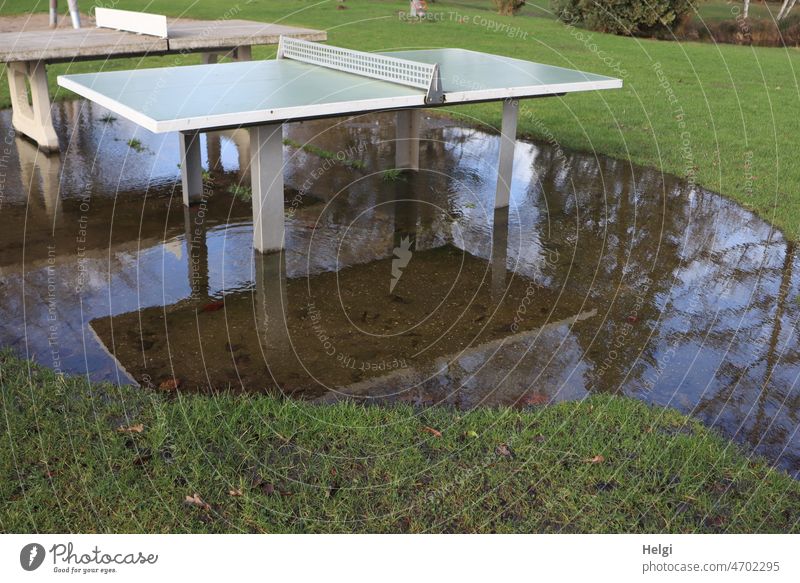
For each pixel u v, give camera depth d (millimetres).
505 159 6297
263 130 5055
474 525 2883
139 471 3090
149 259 5312
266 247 5406
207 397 3594
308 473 3115
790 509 2992
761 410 3672
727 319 4633
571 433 3408
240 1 20188
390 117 9875
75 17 11156
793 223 6230
